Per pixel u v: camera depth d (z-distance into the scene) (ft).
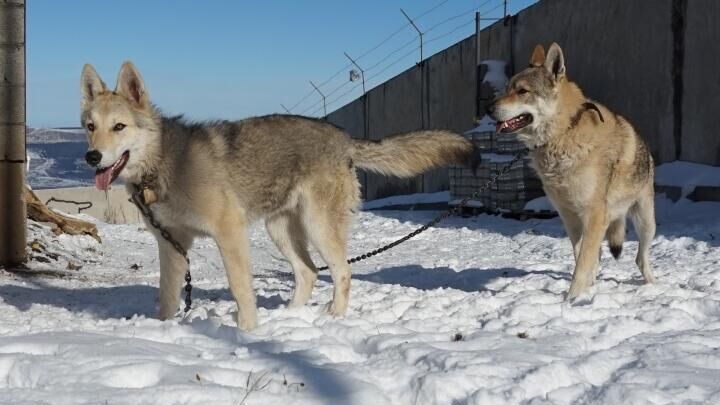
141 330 6.83
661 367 5.48
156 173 7.64
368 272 12.65
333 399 4.87
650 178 10.16
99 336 6.51
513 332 6.84
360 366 5.64
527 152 10.01
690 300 8.04
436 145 9.11
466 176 23.38
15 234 12.70
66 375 5.28
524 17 26.78
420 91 34.55
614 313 7.62
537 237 16.63
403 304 8.34
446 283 10.99
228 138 7.94
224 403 4.79
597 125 9.34
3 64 12.44
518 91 9.51
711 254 12.94
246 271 7.64
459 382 5.09
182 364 5.61
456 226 20.51
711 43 18.66
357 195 8.68
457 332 6.83
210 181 7.58
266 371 5.46
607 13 22.43
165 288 8.14
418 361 5.72
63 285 11.16
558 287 9.79
